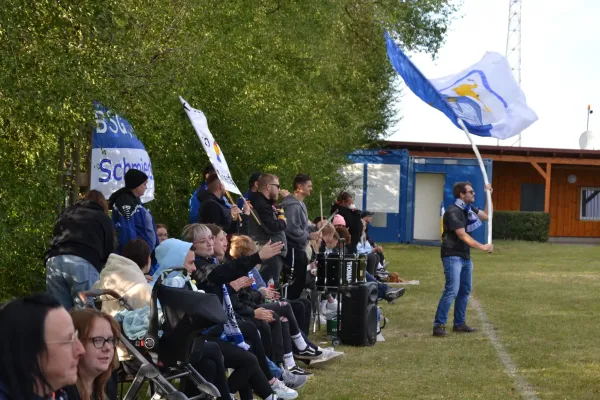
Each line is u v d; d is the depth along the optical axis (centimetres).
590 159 3394
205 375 587
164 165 1216
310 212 1812
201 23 1210
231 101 1337
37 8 760
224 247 709
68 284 677
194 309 513
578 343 1016
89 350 399
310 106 1677
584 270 2044
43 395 309
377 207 3044
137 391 505
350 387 770
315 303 1073
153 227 797
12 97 723
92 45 817
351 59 2475
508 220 3459
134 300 561
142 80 909
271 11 1625
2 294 823
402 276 1855
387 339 1052
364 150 2967
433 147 3172
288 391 697
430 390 761
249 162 1397
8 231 771
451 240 1088
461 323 1114
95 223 688
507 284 1694
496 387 775
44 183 801
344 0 2158
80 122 809
